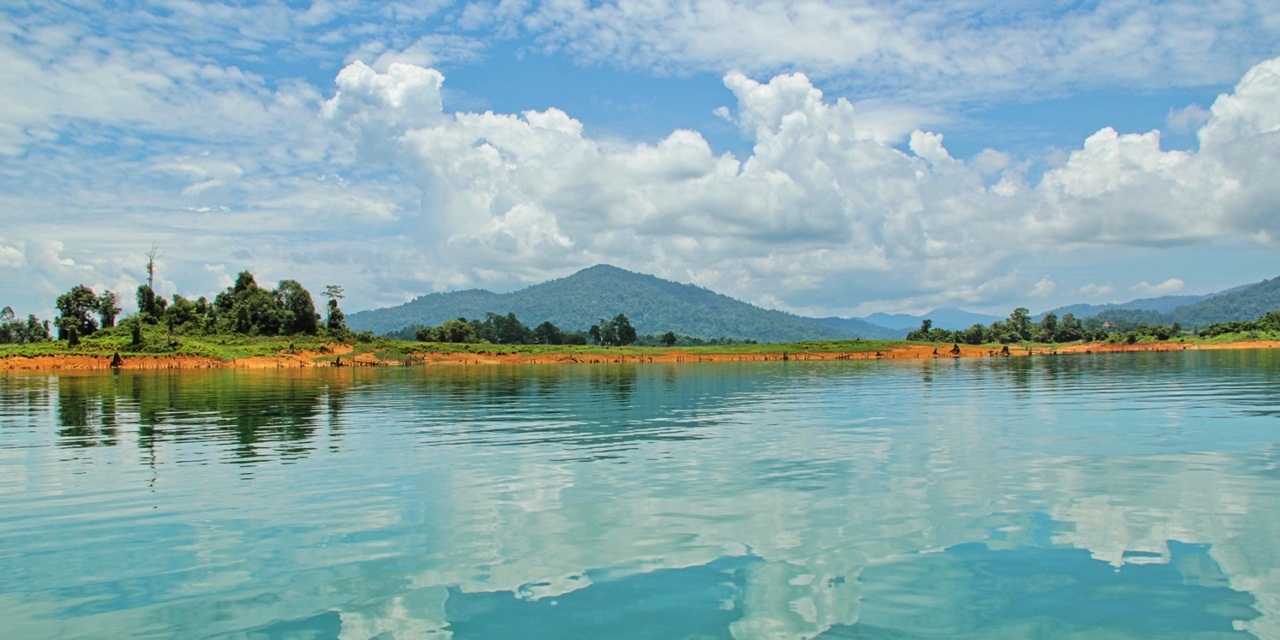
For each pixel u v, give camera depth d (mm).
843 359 164375
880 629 9039
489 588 10586
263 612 9781
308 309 161375
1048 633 8898
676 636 8906
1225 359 110875
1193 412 31734
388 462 21156
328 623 9398
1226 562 11281
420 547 12562
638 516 14484
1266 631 8898
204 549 12594
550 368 123438
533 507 15375
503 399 48094
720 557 11844
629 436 26750
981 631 8961
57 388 64750
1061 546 12188
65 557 12219
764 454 21891
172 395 53844
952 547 12188
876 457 21016
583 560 11781
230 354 133125
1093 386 51406
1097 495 15703
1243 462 19297
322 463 21062
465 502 15891
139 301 166250
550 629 9156
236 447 24594
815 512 14602
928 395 46156
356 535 13352
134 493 17094
